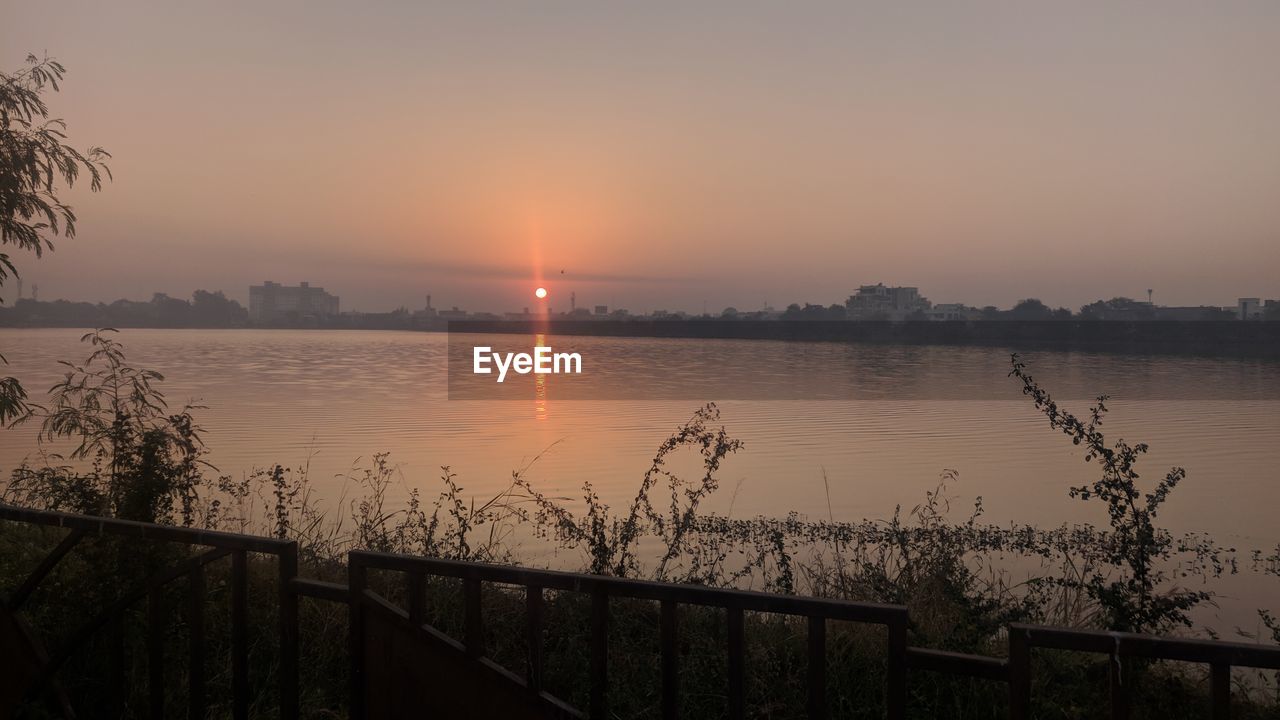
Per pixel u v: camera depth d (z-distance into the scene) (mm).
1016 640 2520
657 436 24531
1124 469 5414
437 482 15445
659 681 4539
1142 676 4406
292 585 3547
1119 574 7250
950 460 19828
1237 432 25547
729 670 2809
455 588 6004
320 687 4812
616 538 7273
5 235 7363
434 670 3215
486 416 30984
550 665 4793
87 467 8297
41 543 6156
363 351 107688
